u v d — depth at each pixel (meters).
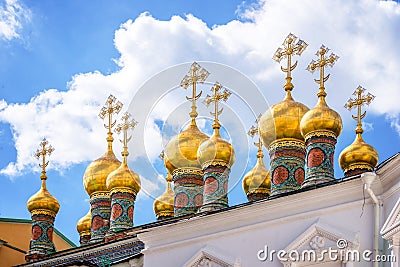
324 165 34.06
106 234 39.69
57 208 42.97
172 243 30.75
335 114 34.56
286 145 35.03
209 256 29.86
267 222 29.27
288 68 36.41
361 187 28.27
